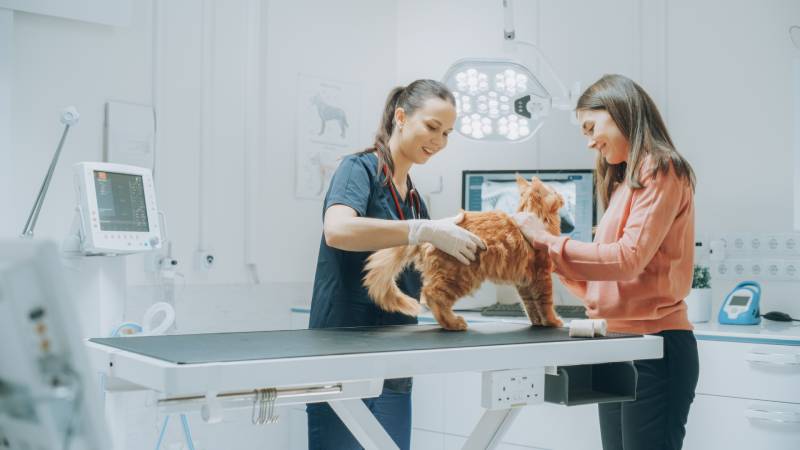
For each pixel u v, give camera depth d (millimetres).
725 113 2588
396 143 1707
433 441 2602
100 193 1910
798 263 2426
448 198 3156
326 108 3057
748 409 2016
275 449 2916
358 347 1221
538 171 2764
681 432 1590
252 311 2811
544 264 1641
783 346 1979
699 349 2107
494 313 2561
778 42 2506
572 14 2902
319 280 1685
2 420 710
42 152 2250
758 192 2525
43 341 662
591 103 1708
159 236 2023
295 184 2957
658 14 2713
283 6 2904
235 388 1008
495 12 3098
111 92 2414
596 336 1470
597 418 2279
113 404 1885
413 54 3305
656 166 1546
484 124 2023
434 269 1542
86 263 1915
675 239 1590
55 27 2283
